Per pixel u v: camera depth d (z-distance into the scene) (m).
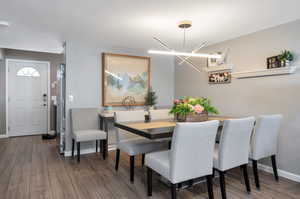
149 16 2.48
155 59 4.69
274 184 2.53
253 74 3.04
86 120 3.79
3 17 2.50
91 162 3.35
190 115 2.58
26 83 5.51
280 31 2.77
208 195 2.21
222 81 3.62
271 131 2.49
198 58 4.17
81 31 3.04
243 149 2.23
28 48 4.12
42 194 2.25
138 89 4.45
